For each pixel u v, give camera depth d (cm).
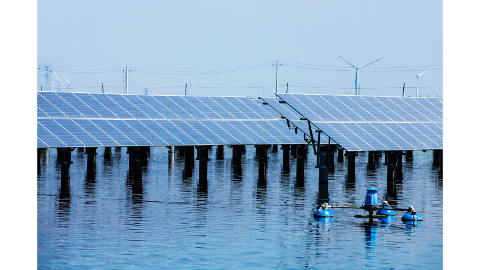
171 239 4147
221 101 9700
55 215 5022
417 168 10375
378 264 3534
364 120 7706
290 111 9869
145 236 4234
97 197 6181
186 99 9369
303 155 8712
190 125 8538
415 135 7781
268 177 8531
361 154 13938
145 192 6644
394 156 7875
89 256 3653
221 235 4297
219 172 9206
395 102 8650
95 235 4238
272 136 8819
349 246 3981
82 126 7500
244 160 11869
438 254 3766
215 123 8812
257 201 6056
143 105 8706
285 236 4281
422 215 5247
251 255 3722
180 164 10600
